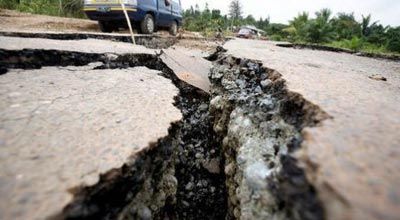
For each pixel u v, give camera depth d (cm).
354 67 329
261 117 171
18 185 85
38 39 313
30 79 191
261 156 137
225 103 246
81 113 142
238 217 151
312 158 85
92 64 260
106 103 161
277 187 98
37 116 132
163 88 207
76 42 338
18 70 211
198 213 196
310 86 174
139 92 190
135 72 252
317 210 71
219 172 229
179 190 208
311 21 1958
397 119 117
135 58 313
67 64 250
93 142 115
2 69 203
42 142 110
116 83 207
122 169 102
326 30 1869
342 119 115
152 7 730
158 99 179
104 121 136
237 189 152
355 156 86
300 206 78
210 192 213
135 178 110
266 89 206
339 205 68
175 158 179
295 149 98
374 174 77
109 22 723
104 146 113
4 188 83
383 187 72
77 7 1168
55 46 264
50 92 168
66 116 137
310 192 77
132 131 129
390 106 138
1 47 221
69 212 81
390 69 369
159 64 361
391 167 80
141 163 113
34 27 649
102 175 96
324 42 1877
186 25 1709
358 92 168
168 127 139
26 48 229
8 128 118
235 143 186
